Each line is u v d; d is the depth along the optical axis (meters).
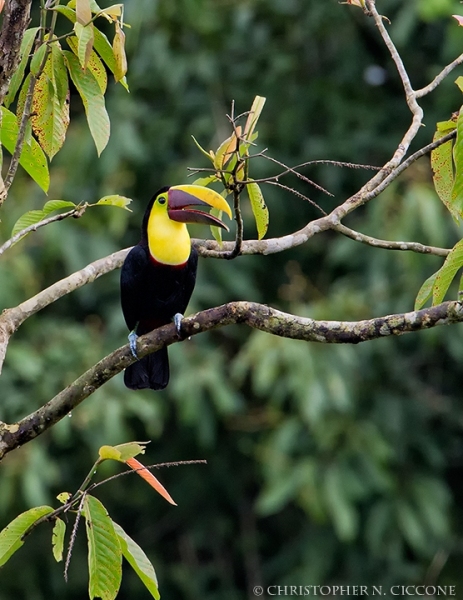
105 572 4.99
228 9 14.52
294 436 12.77
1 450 5.61
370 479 12.59
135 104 14.14
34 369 12.68
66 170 13.60
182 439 14.92
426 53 15.36
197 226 13.27
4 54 5.21
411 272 12.14
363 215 14.64
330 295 13.86
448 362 14.76
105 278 14.30
